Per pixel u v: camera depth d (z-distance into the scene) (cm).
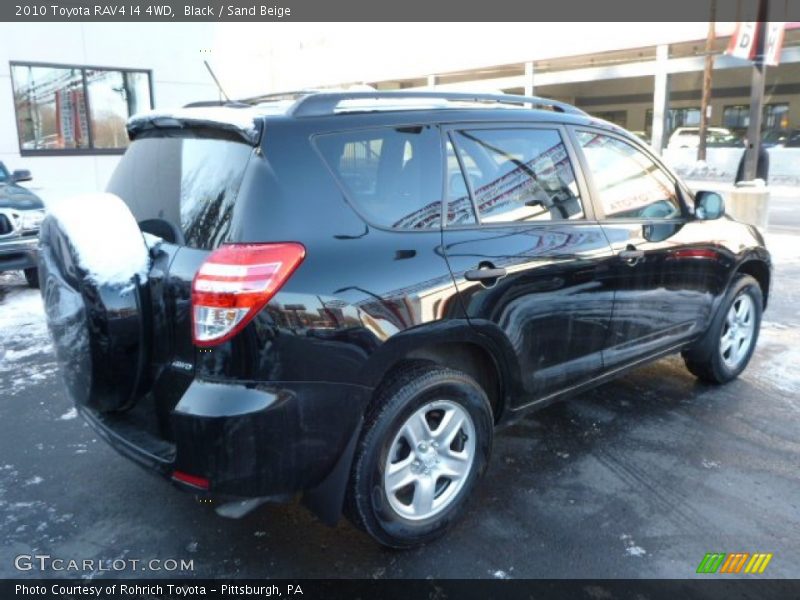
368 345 258
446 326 280
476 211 308
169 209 275
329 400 252
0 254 680
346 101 285
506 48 3306
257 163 251
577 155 362
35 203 731
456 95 331
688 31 2667
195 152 277
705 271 425
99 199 279
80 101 1270
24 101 1204
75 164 1280
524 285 312
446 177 301
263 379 240
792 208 1634
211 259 242
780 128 3256
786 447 385
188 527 312
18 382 486
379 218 274
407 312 268
